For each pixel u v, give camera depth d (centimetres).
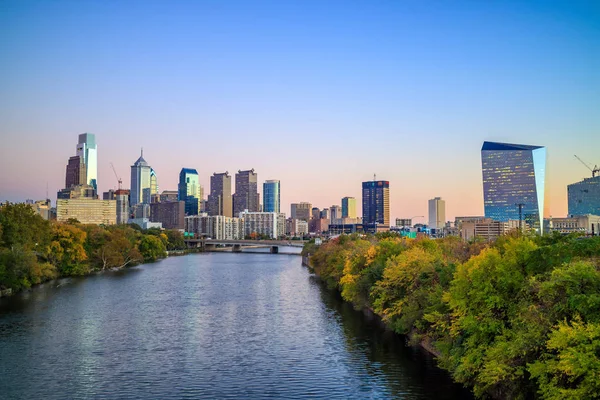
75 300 13875
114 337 9662
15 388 6938
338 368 7681
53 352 8625
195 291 15938
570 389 4341
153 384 7106
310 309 12581
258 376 7400
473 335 5956
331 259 16662
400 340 9231
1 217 16000
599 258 5588
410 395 6569
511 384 5338
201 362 8081
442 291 7506
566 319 4891
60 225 19950
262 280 19200
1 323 10781
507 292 6050
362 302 11700
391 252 11706
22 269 15412
